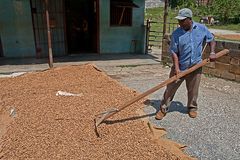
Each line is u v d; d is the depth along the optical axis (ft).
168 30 39.40
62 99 15.35
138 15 32.76
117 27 32.04
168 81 11.98
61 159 9.59
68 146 10.43
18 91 16.80
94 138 11.09
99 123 12.05
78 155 9.84
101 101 15.23
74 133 11.41
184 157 9.92
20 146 10.37
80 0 32.07
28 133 11.32
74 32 32.91
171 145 10.82
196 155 10.40
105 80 19.74
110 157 9.77
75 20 32.65
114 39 32.40
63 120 12.55
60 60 27.96
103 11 30.78
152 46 36.94
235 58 20.11
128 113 13.87
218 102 16.17
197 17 84.28
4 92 16.61
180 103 15.85
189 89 13.46
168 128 12.61
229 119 13.67
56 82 18.94
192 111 13.88
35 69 23.89
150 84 20.24
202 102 16.16
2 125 12.49
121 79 21.68
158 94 17.57
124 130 11.88
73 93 16.57
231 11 76.43
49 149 10.19
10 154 9.88
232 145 11.14
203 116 14.03
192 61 12.44
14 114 13.30
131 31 32.94
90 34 33.68
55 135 11.19
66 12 31.22
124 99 15.74
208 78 21.83
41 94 16.24
